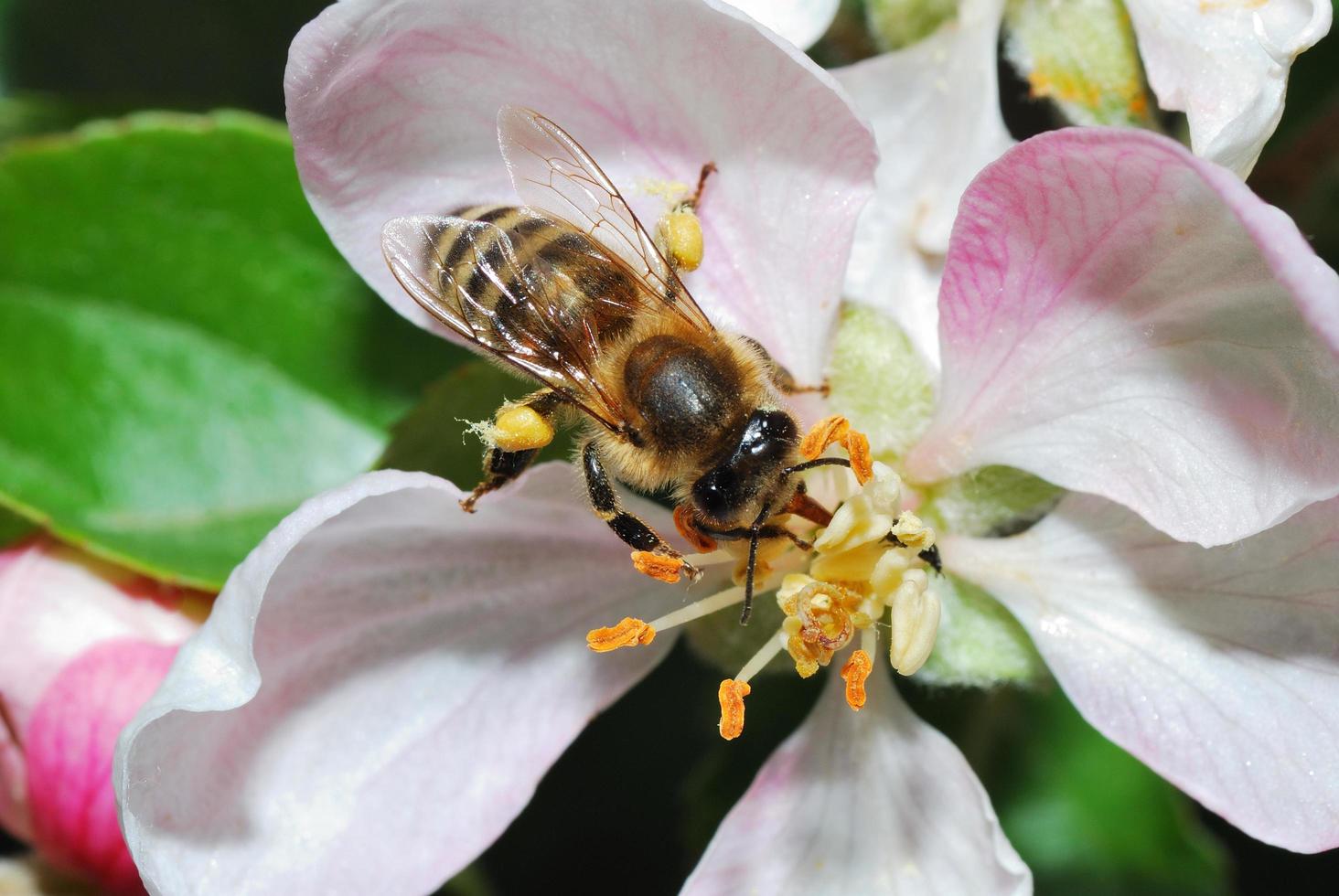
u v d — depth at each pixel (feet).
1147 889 0.53
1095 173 0.43
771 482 0.46
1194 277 0.44
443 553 0.47
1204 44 0.46
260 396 0.51
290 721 0.47
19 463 0.51
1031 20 0.48
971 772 0.47
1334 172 0.52
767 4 0.46
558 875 0.55
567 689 0.48
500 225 0.47
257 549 0.44
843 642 0.47
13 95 0.55
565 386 0.47
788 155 0.46
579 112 0.46
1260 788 0.46
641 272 0.47
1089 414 0.46
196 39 0.55
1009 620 0.47
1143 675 0.46
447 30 0.45
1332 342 0.41
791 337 0.48
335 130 0.46
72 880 0.49
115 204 0.51
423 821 0.47
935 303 0.48
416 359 0.52
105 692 0.48
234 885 0.46
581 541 0.48
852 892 0.47
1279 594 0.46
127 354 0.51
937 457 0.47
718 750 0.52
